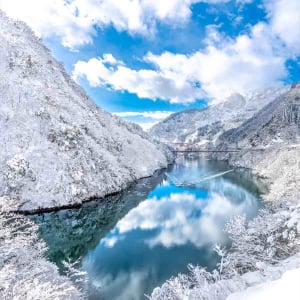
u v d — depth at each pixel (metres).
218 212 56.97
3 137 64.25
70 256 37.25
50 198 59.16
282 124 176.25
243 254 21.50
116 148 104.62
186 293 15.52
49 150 67.50
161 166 138.88
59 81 102.62
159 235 44.50
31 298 14.14
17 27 112.19
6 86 76.06
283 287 9.31
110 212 59.78
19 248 23.78
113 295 27.11
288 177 50.75
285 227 25.12
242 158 150.62
